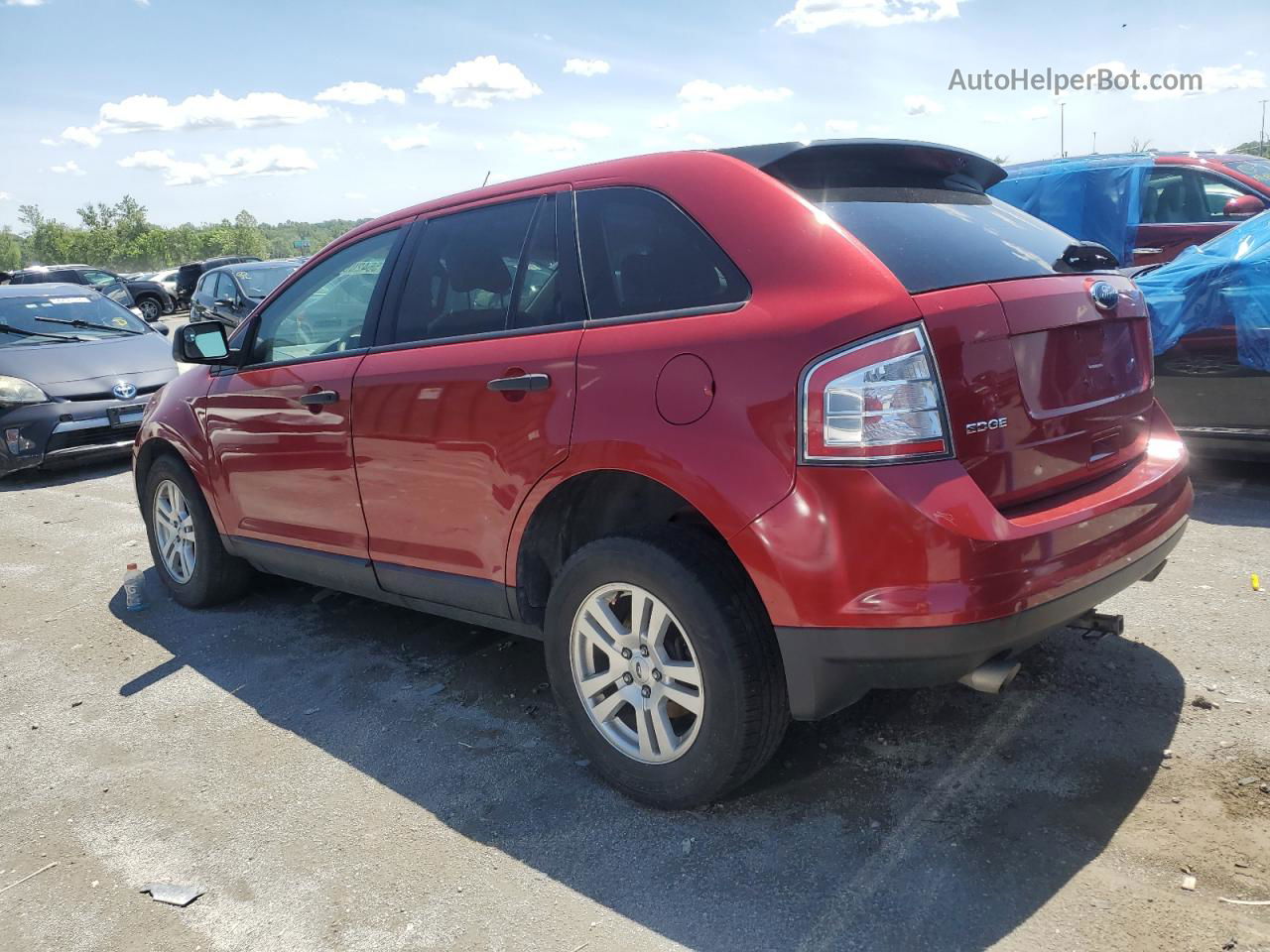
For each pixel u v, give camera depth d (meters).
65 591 5.54
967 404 2.43
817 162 2.83
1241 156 8.41
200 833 3.02
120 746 3.63
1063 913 2.31
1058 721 3.17
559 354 2.94
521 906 2.55
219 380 4.49
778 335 2.47
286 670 4.18
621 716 3.05
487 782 3.16
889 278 2.43
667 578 2.65
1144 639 3.70
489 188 3.50
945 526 2.31
